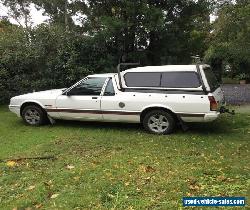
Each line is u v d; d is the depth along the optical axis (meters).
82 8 16.61
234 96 17.81
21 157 7.98
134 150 8.31
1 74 15.66
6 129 10.90
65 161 7.63
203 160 7.50
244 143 8.78
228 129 10.27
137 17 15.18
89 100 10.36
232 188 6.00
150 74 9.89
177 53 16.75
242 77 26.62
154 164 7.25
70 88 10.66
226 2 16.75
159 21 14.59
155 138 9.38
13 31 16.95
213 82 10.02
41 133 10.23
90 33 15.87
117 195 5.84
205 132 9.95
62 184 6.38
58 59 15.70
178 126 10.59
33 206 5.63
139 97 9.84
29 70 16.39
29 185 6.44
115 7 15.72
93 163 7.41
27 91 16.02
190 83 9.47
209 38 18.86
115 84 10.16
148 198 5.71
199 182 6.29
